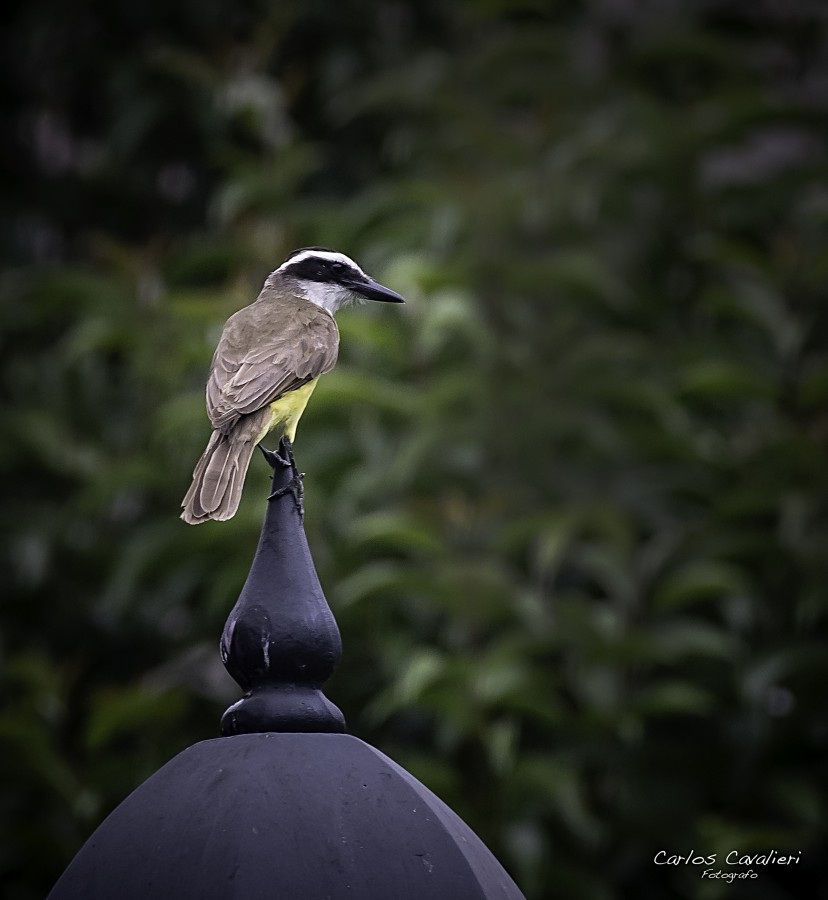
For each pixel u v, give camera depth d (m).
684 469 11.48
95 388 12.40
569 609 10.17
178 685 10.46
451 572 9.88
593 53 15.27
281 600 4.80
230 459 6.82
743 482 11.30
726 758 10.55
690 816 10.37
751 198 12.83
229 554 11.15
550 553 10.02
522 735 10.78
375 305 11.59
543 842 9.99
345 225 12.05
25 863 10.93
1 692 11.26
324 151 14.33
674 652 10.22
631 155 12.55
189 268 12.14
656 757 10.55
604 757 10.55
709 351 11.73
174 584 11.35
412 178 13.20
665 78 14.20
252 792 4.33
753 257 11.85
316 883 4.19
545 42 12.97
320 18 14.31
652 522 11.43
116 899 4.25
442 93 12.70
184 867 4.23
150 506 12.03
